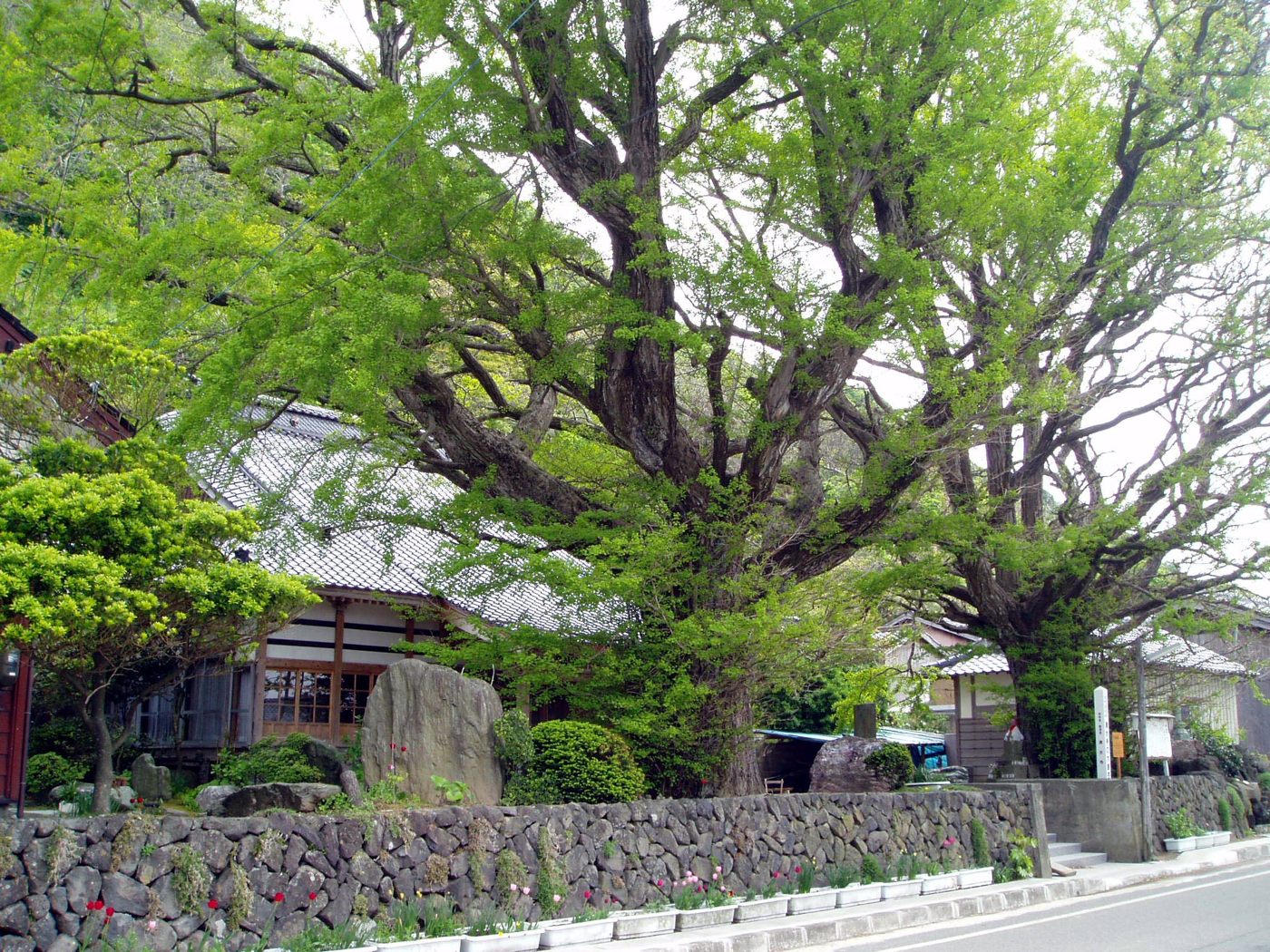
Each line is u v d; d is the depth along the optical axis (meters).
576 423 16.33
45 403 10.12
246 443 13.16
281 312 11.68
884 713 29.50
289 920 8.71
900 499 15.10
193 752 16.58
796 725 25.59
